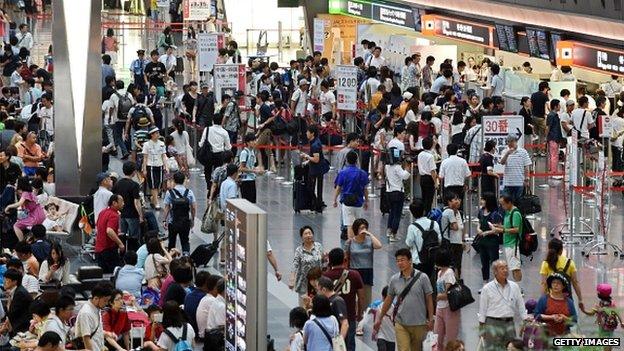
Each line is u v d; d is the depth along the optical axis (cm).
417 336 2153
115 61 5500
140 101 4078
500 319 2131
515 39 5019
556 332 1658
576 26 4547
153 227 2911
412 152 3419
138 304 2441
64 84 3158
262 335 1706
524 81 4472
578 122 3794
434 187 3148
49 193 3188
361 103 4272
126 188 2880
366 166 3681
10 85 4769
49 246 2611
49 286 2522
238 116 3884
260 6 6900
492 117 3158
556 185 3803
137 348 2216
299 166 3425
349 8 6091
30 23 6091
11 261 2327
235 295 1770
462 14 5378
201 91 4097
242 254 1720
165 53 5512
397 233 3206
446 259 2208
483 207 2759
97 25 3147
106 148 3603
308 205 3425
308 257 2336
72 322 2291
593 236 3112
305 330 1984
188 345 2098
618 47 4319
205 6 5550
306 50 6203
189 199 2898
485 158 3150
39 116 3959
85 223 2930
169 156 3494
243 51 6838
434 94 4119
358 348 2341
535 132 4094
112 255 2766
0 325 2253
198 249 2773
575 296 2636
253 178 3183
